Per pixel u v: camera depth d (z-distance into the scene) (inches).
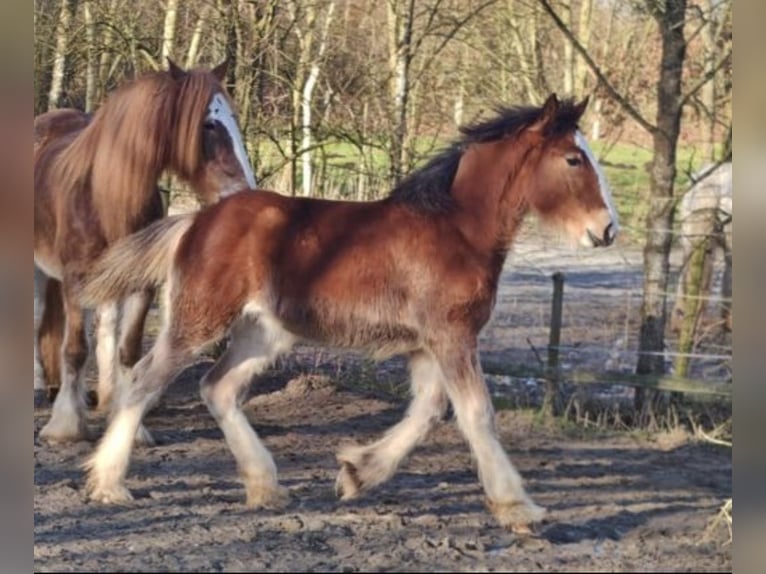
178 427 368.5
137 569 223.6
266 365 274.2
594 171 256.5
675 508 278.7
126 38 458.3
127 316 341.1
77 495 281.1
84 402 342.3
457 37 492.1
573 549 241.8
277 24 458.6
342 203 267.6
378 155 529.0
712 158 420.5
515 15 505.0
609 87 383.6
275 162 493.0
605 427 369.4
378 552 237.1
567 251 597.0
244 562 229.1
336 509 273.0
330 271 258.8
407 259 255.4
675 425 363.3
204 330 263.6
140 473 309.3
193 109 325.1
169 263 270.2
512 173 258.2
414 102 493.0
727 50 406.0
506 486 251.1
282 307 261.6
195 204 552.7
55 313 381.1
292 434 360.8
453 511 272.7
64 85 490.3
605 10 585.0
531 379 423.8
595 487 300.5
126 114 326.3
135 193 326.0
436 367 267.1
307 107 470.6
